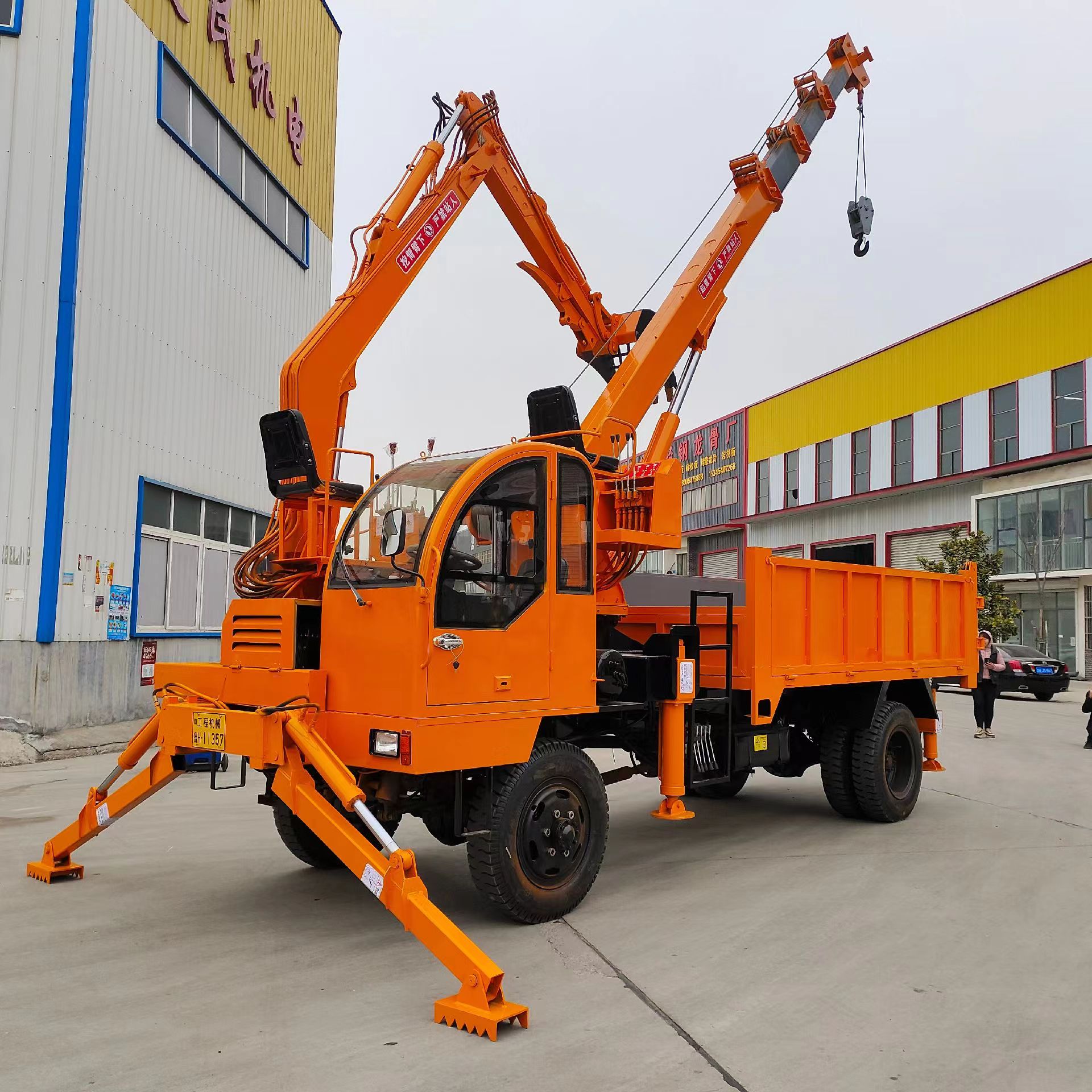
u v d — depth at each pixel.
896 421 35.16
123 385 12.29
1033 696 22.75
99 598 11.75
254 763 4.86
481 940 4.96
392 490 5.27
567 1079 3.41
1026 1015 4.02
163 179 13.30
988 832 7.64
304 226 18.88
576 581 5.66
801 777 10.66
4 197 10.98
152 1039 3.72
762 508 43.19
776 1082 3.41
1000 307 30.55
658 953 4.77
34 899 5.65
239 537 16.16
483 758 4.95
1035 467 28.86
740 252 9.02
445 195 7.88
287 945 4.88
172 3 13.59
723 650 6.94
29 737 10.61
